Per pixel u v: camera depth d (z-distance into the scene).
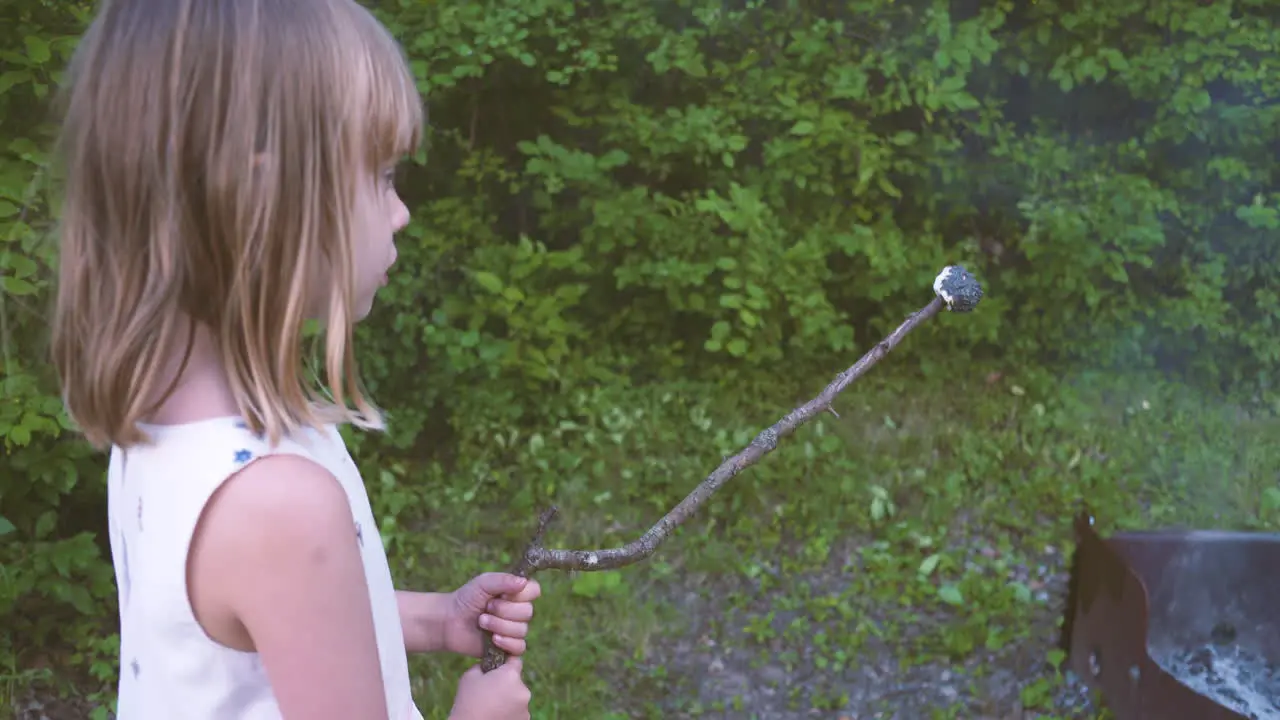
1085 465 4.83
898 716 3.51
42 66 3.34
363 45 0.93
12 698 3.25
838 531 4.40
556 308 4.85
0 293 3.10
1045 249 5.51
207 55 0.86
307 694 0.88
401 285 4.65
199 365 0.92
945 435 5.06
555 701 3.39
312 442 0.96
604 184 5.15
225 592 0.88
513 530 4.28
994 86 5.83
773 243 5.17
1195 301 5.66
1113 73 5.75
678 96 5.55
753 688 3.61
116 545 1.04
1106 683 3.44
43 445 3.47
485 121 5.48
